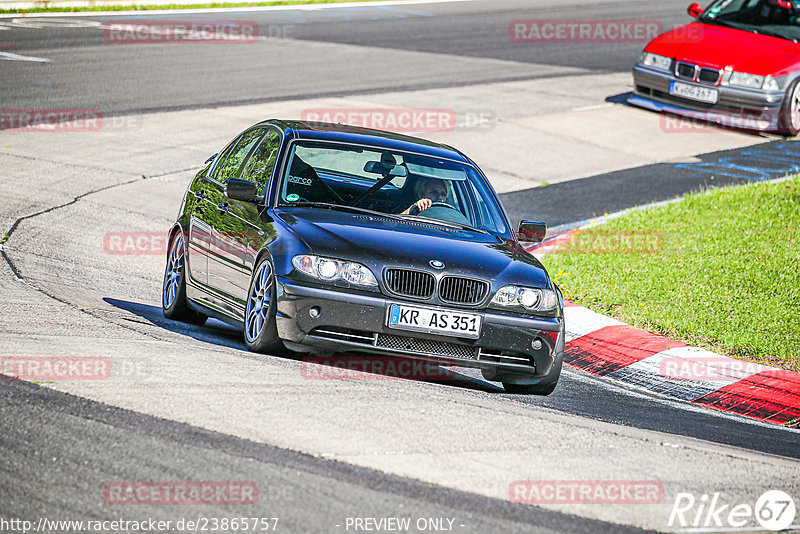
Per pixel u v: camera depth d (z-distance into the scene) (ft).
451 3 393.29
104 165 171.83
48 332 82.64
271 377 75.05
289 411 67.00
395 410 70.28
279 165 91.50
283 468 57.26
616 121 222.28
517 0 405.59
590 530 54.03
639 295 120.78
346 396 72.13
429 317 79.71
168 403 66.33
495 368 82.79
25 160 169.78
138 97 217.15
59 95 213.87
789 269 128.57
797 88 212.84
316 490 54.75
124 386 69.00
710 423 84.79
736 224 149.69
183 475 55.26
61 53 257.34
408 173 93.61
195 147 185.47
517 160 191.93
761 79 210.38
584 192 175.11
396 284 79.97
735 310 115.55
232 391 70.13
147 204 155.02
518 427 70.85
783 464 72.38
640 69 226.38
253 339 83.82
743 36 224.74
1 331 81.10
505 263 84.53
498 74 262.47
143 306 105.70
